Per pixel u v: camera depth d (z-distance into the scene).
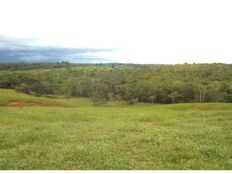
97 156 20.14
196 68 167.25
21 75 156.88
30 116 43.00
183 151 21.44
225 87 125.94
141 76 158.50
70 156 20.20
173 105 64.94
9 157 20.34
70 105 81.50
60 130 31.41
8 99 72.69
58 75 180.12
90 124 36.31
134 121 40.09
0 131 30.36
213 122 37.00
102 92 136.00
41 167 17.84
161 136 27.34
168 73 162.12
